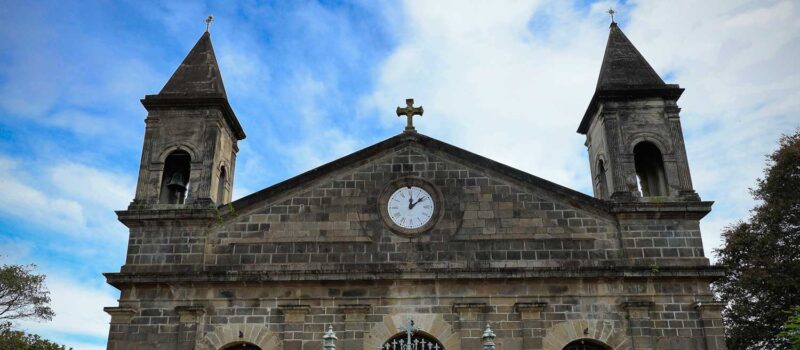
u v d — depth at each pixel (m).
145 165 25.14
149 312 22.66
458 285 22.86
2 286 36.44
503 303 22.61
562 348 22.05
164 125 25.81
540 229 23.73
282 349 22.14
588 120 28.06
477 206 24.14
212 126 25.66
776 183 33.69
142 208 24.09
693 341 21.98
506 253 23.34
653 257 23.17
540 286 22.81
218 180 25.89
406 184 24.55
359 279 22.67
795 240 32.38
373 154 25.11
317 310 22.64
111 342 22.20
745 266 33.53
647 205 23.67
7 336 34.66
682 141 25.14
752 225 34.22
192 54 27.69
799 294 31.50
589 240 23.52
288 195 24.47
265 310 22.67
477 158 24.80
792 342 21.64
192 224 23.89
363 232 23.81
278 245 23.61
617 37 27.91
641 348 21.86
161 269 23.20
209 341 22.31
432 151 25.14
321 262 23.28
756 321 32.59
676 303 22.48
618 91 25.62
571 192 24.11
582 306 22.53
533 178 24.36
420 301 22.67
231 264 23.38
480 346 22.08
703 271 22.66
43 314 37.47
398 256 23.38
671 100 25.80
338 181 24.69
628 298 22.58
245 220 24.11
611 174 24.73
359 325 22.34
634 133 25.27
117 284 22.83
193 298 22.81
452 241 23.58
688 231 23.58
